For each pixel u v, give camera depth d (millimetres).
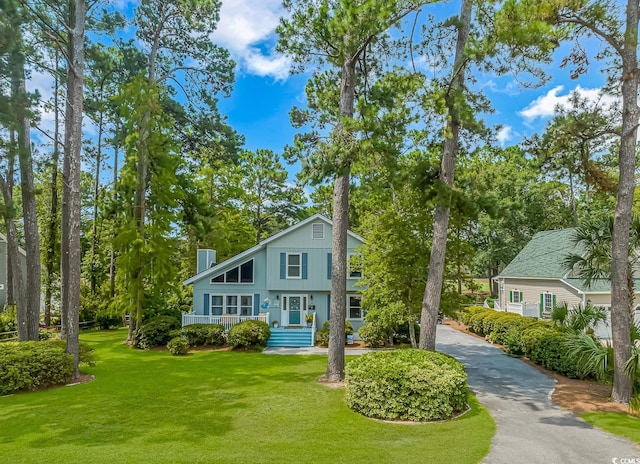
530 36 9227
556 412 9844
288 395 11594
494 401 10844
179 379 13820
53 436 8453
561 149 12031
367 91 13922
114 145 24578
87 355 15000
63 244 19031
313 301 23344
